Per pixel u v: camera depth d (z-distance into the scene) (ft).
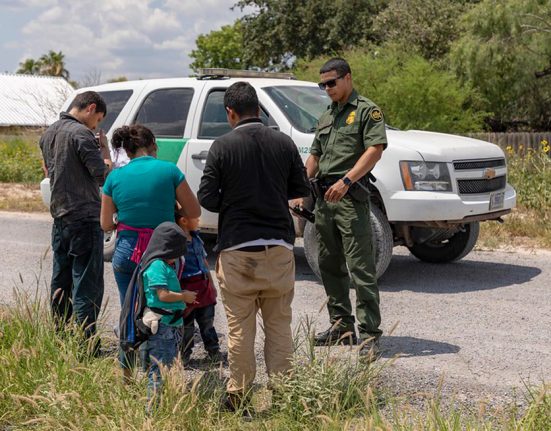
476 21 81.87
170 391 14.47
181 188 17.54
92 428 14.19
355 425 13.85
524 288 27.45
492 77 82.28
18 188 69.00
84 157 18.94
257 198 15.56
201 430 14.28
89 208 19.22
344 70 19.35
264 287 15.62
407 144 26.84
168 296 15.40
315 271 27.48
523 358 19.63
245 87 15.94
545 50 80.12
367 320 18.98
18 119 193.47
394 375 18.02
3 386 15.87
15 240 39.75
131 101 32.04
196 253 19.13
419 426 13.46
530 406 14.25
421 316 23.80
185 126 30.37
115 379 15.67
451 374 18.29
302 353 17.46
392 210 26.30
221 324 23.18
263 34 124.36
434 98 67.05
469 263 32.04
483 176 27.53
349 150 19.33
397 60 75.92
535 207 40.78
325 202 19.49
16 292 20.27
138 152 17.70
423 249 31.89
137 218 17.25
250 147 15.61
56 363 16.25
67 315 19.92
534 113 86.74
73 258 19.39
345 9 113.80
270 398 16.16
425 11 92.94
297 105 28.89
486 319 23.40
